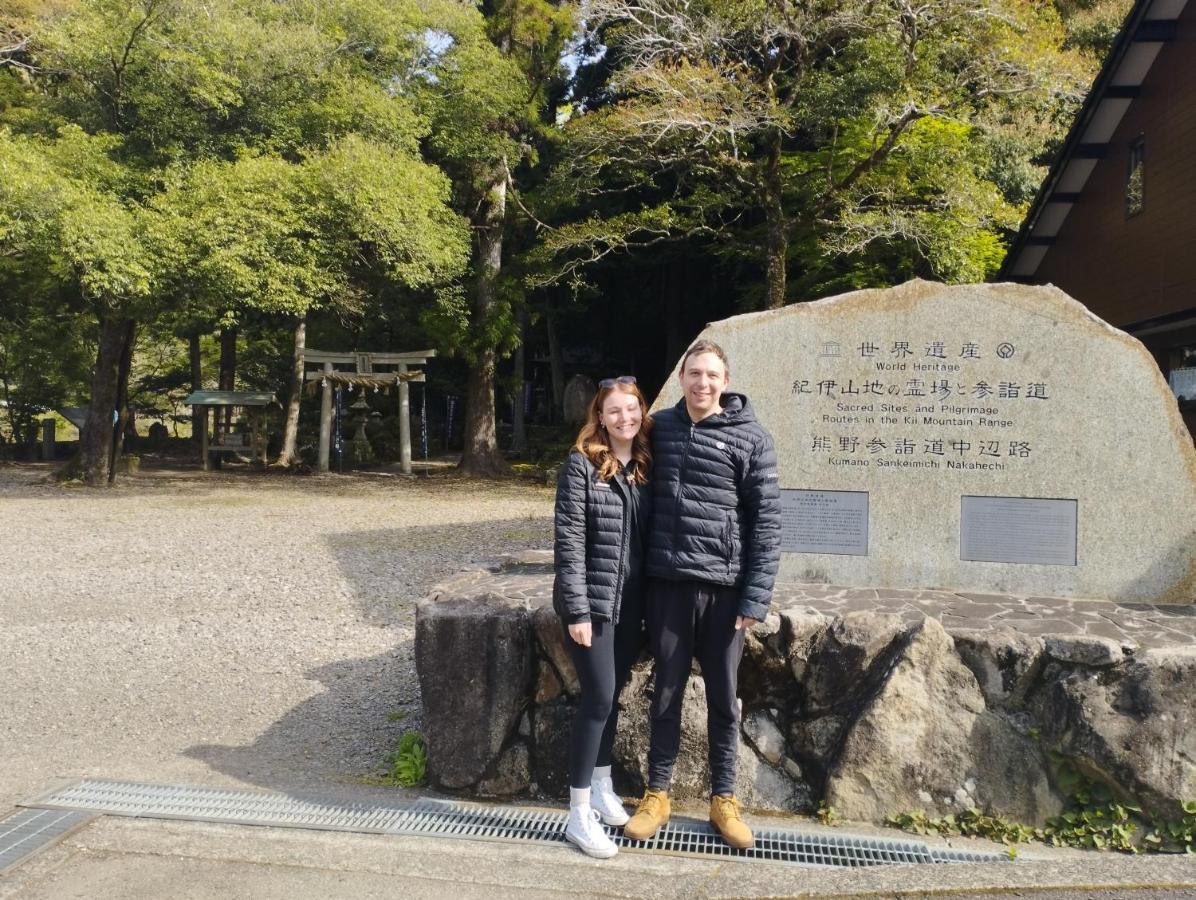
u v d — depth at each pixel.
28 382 23.17
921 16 11.98
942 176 13.30
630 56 15.43
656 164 16.00
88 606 7.42
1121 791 3.38
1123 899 2.77
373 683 5.50
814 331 4.63
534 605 3.88
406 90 16.92
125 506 13.98
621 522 3.18
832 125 13.40
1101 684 3.45
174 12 14.32
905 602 4.15
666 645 3.22
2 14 15.07
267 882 2.94
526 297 21.50
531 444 23.97
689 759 3.66
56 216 12.24
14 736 4.56
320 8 15.92
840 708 3.66
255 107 15.16
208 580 8.45
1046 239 13.69
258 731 4.70
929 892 2.83
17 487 16.28
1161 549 4.29
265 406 22.56
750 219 18.59
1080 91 12.64
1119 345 4.36
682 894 2.86
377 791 3.84
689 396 3.24
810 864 3.12
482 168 18.00
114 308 13.92
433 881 2.95
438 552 10.09
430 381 24.94
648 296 24.16
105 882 2.92
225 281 13.14
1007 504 4.45
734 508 3.19
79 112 15.02
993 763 3.50
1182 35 10.38
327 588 8.17
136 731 4.66
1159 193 10.88
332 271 14.95
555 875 2.99
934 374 4.53
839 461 4.60
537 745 3.73
